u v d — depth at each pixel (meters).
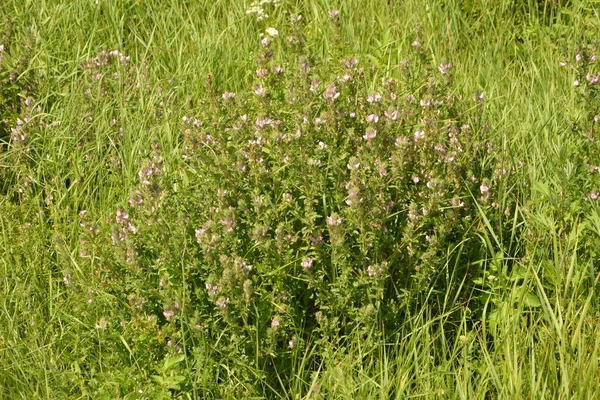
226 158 4.68
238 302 4.07
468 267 4.76
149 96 6.12
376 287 4.27
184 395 4.15
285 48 6.78
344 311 4.40
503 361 4.15
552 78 6.13
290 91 5.06
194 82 6.32
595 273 4.63
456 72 6.29
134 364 4.21
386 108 5.04
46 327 4.50
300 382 4.20
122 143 5.80
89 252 4.69
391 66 6.41
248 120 5.02
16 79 6.18
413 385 4.23
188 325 4.13
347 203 4.25
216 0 7.43
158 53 6.75
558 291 4.39
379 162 4.43
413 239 4.36
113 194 5.32
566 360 4.09
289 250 4.37
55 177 5.42
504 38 7.03
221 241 4.28
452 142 4.93
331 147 4.68
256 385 4.23
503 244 4.90
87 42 6.82
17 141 5.60
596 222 4.57
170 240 4.38
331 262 4.38
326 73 5.93
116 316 4.40
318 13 7.16
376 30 7.10
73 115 5.93
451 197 4.75
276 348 4.34
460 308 4.60
